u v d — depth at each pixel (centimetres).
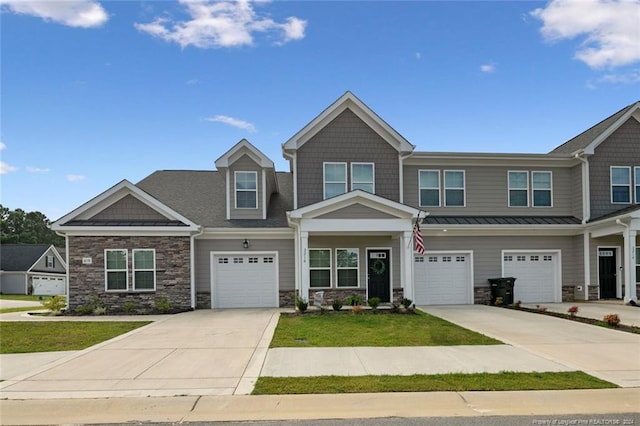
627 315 1433
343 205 1602
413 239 1617
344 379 731
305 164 1814
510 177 1942
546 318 1395
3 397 660
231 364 835
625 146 1916
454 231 1834
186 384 712
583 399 647
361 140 1838
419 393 665
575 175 1941
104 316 1541
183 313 1587
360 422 570
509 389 681
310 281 1778
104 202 1691
